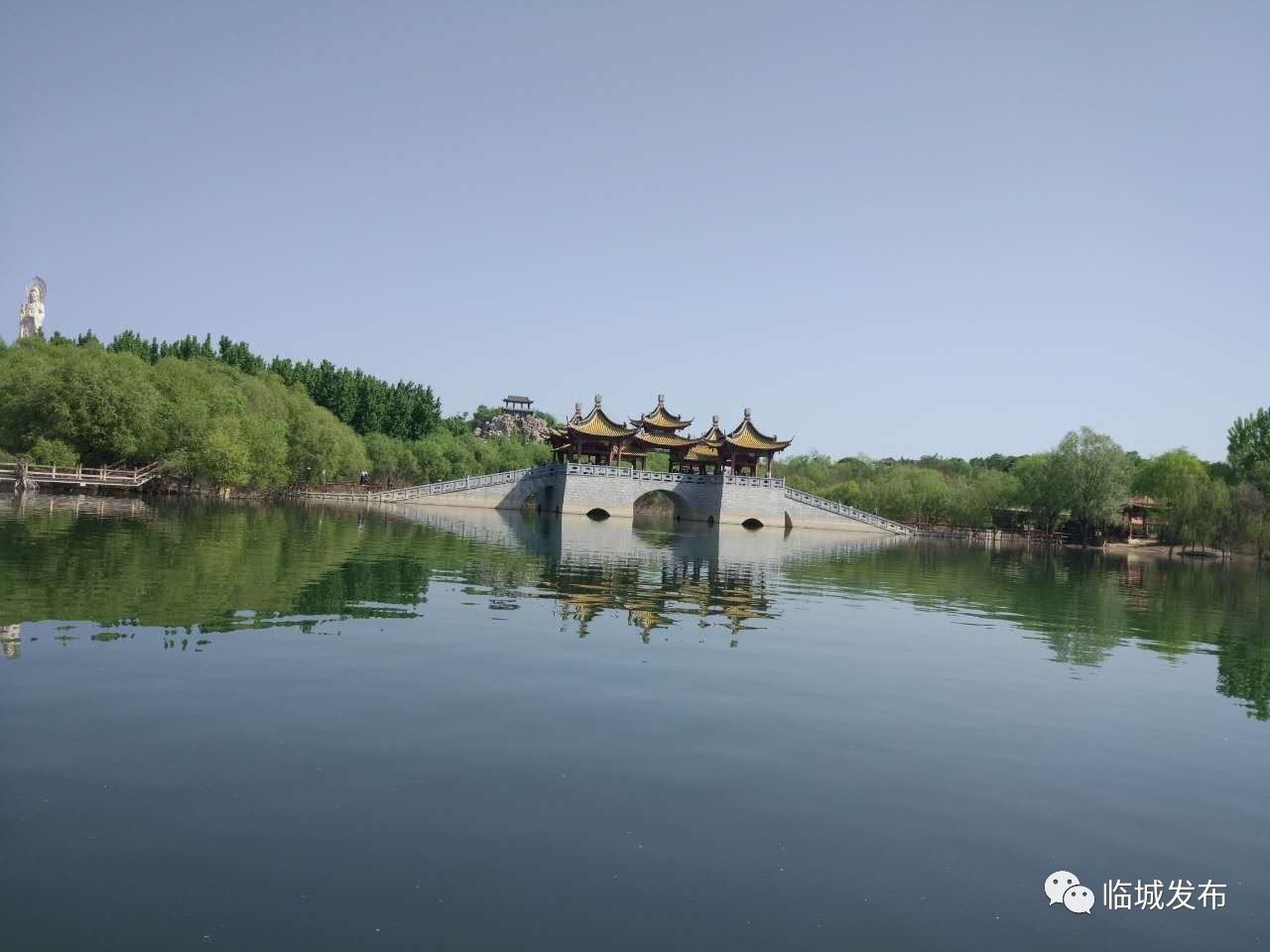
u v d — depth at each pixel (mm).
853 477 152625
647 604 28562
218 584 25859
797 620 27375
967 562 64938
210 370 99438
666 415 120562
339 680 15828
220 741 12344
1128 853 10641
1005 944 8367
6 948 7340
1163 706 18219
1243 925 9031
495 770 11953
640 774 12141
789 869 9625
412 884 8812
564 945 7852
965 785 12555
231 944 7594
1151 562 82625
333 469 99250
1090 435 103688
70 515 48094
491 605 25875
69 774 10914
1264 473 99438
